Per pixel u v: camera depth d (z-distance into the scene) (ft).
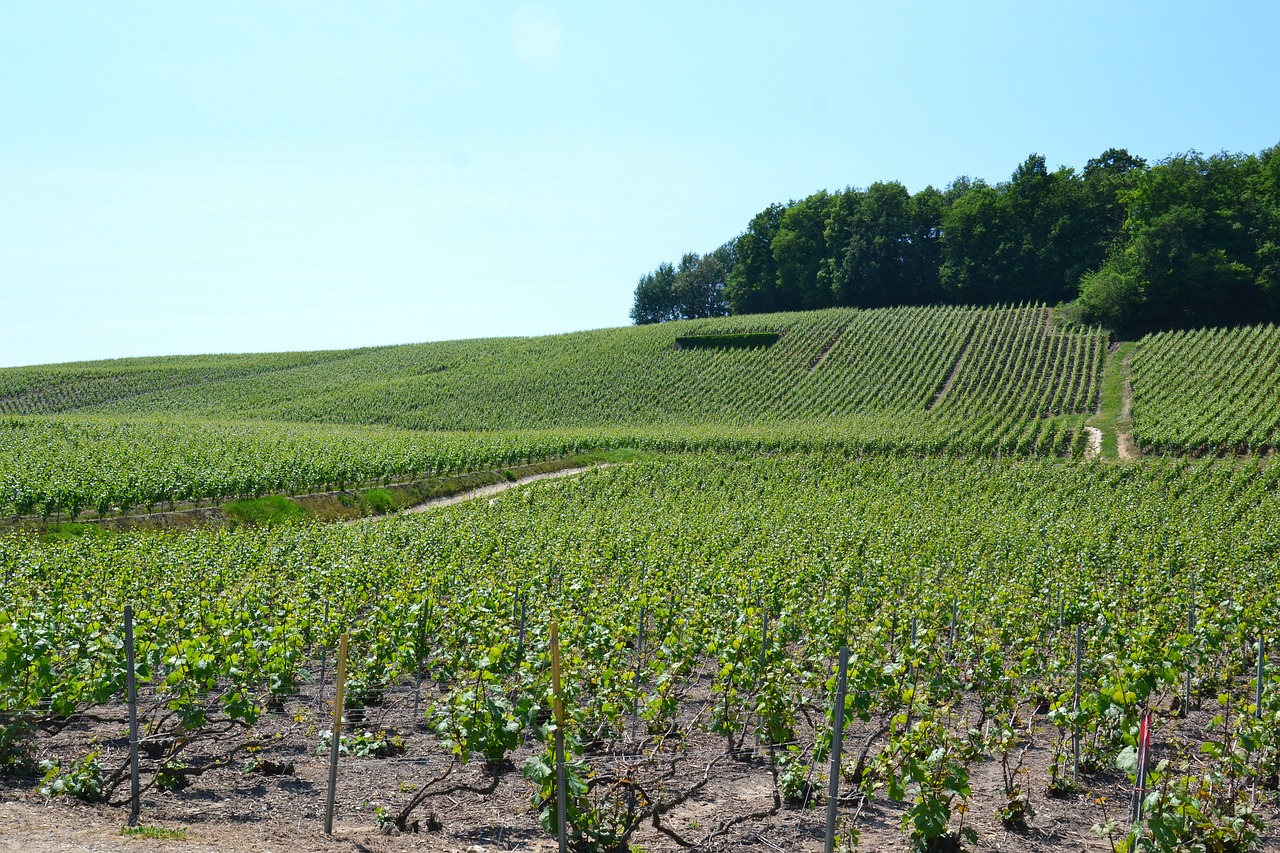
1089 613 50.24
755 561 74.02
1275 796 30.94
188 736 31.86
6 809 25.45
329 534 94.43
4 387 291.79
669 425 219.61
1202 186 271.69
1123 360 223.71
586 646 38.86
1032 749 37.50
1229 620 44.24
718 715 34.88
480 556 79.66
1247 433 154.81
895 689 34.06
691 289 444.96
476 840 25.81
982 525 106.73
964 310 287.28
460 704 27.55
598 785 29.60
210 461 135.44
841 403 223.10
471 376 285.23
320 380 300.81
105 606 46.24
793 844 26.20
